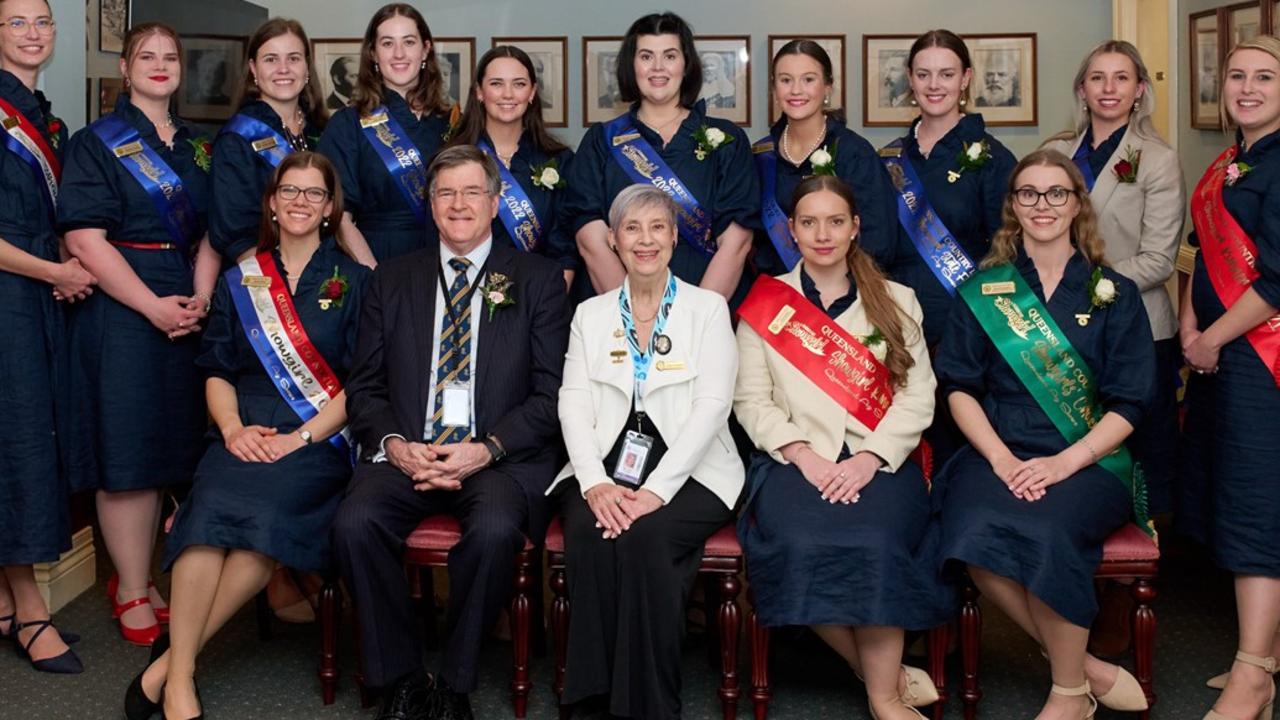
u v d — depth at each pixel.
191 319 3.39
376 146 3.56
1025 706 2.97
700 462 2.96
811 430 3.02
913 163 3.55
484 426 3.02
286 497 2.92
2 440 3.18
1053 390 2.93
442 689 2.81
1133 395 2.87
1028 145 6.51
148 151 3.39
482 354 3.04
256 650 3.35
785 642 3.37
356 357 3.10
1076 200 2.98
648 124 3.53
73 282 3.28
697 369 2.97
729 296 3.45
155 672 2.92
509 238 3.57
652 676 2.73
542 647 3.30
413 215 3.60
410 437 3.00
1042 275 3.02
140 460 3.36
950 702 3.00
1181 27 5.11
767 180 3.53
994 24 6.47
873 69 6.52
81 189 3.30
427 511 2.96
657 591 2.74
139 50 3.38
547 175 3.56
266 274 3.21
